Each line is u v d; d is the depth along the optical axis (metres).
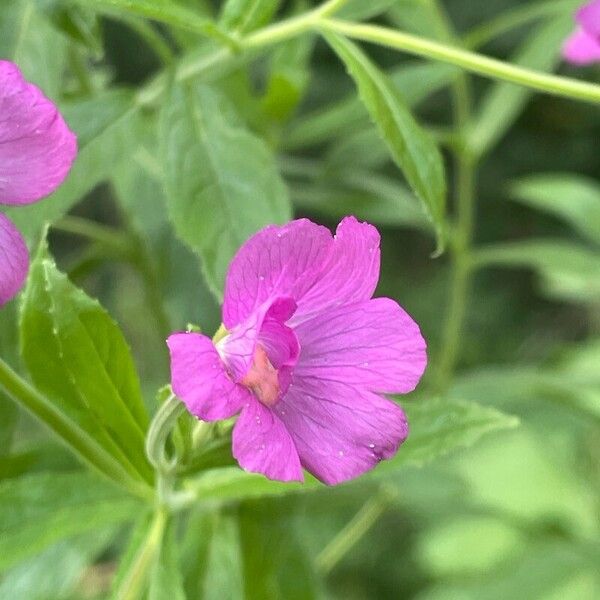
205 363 0.08
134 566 0.10
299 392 0.08
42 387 0.10
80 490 0.11
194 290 0.14
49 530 0.11
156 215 0.14
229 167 0.12
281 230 0.08
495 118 0.17
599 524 0.20
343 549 0.17
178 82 0.12
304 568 0.13
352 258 0.08
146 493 0.11
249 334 0.08
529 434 0.20
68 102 0.13
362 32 0.11
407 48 0.11
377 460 0.08
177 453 0.10
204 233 0.11
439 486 0.18
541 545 0.20
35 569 0.12
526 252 0.18
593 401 0.16
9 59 0.12
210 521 0.13
